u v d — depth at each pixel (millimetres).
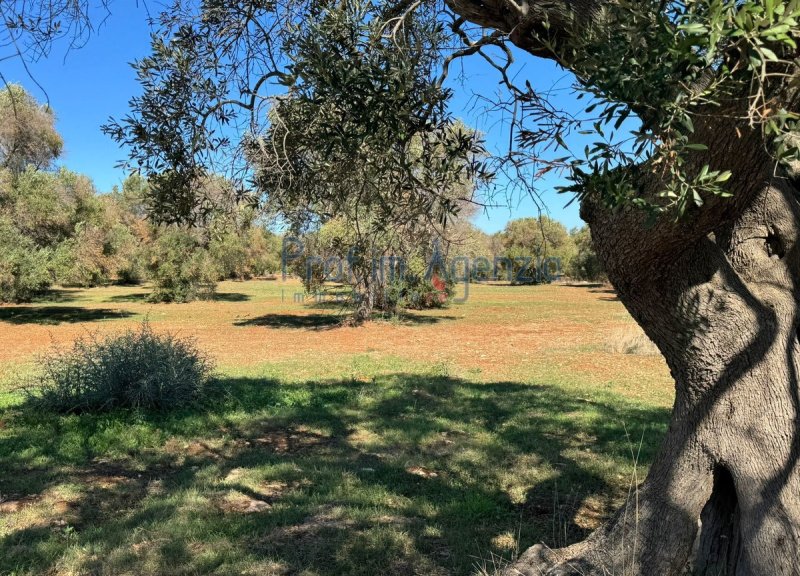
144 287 56844
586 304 35688
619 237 2459
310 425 8062
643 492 2967
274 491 5484
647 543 2811
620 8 1718
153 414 8320
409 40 2951
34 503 5121
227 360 14641
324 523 4668
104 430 7453
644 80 1396
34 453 6570
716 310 2662
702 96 1621
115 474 5984
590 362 14438
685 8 1382
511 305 34344
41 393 8734
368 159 2816
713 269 2707
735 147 1912
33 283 22594
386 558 4062
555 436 7500
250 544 4254
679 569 2797
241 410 8766
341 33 2420
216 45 3301
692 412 2852
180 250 36781
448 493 5422
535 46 2389
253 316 27484
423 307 31125
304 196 3318
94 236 26250
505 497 5352
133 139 3209
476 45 2840
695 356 2750
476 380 11906
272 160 3031
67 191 25594
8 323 24641
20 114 26281
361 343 18281
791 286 2916
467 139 2637
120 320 25891
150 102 3158
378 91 2328
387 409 9023
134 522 4637
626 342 16266
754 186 2068
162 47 3092
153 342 8922
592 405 9406
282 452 6805
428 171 2727
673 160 1583
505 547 4266
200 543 4258
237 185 3365
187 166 3293
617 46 1510
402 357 15258
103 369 8469
